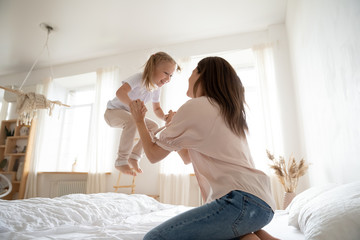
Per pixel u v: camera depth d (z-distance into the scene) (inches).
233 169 30.1
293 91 126.6
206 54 149.2
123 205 71.9
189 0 118.7
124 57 168.9
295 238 41.9
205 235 27.9
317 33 69.2
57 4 121.6
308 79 88.0
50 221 52.4
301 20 90.0
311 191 56.2
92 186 149.3
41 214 53.6
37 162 167.5
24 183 161.9
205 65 38.1
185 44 154.9
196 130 31.8
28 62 181.3
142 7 123.6
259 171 32.0
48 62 182.1
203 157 32.5
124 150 58.0
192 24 136.7
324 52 64.3
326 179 76.4
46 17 131.2
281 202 115.0
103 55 172.4
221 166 30.6
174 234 27.9
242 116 35.2
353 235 28.9
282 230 49.4
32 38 150.3
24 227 47.3
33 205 58.3
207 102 33.6
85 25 138.1
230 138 31.9
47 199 69.7
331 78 60.8
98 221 57.7
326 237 29.7
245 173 30.1
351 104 49.5
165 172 137.3
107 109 64.4
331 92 62.1
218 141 31.4
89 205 64.4
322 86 69.6
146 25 138.2
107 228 51.7
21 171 168.4
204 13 127.7
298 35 99.1
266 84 130.2
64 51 166.2
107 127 158.9
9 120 183.2
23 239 41.3
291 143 121.8
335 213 32.5
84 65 179.0
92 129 160.6
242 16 130.2
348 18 46.3
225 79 36.0
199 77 37.9
